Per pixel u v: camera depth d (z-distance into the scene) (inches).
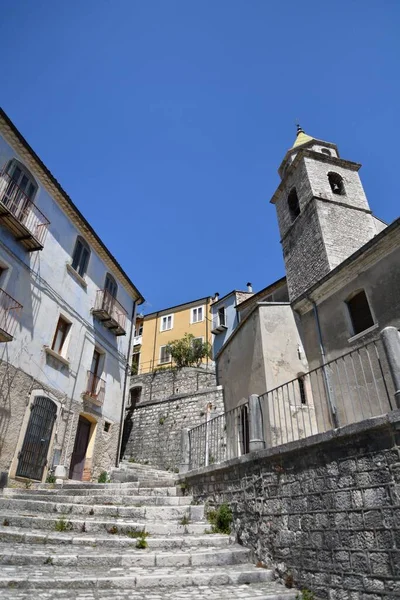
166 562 204.1
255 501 238.7
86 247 647.8
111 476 545.0
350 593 163.3
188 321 1414.9
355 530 168.9
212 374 946.1
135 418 875.4
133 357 1480.1
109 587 167.0
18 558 183.6
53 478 474.0
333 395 409.4
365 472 171.3
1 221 458.6
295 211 665.6
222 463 283.9
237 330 549.6
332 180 653.9
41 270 523.8
